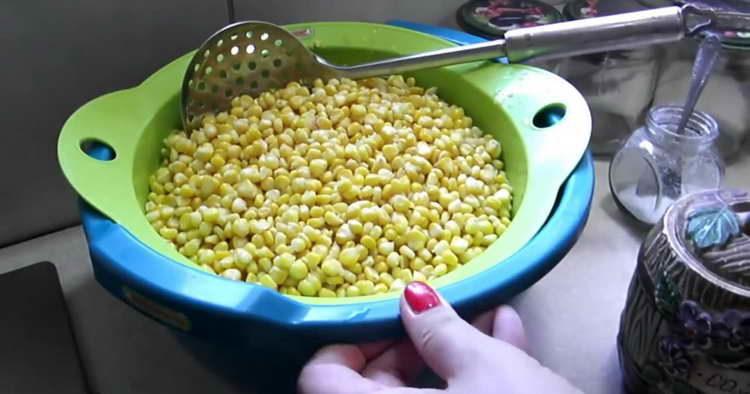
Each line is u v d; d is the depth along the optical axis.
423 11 0.59
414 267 0.40
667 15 0.43
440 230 0.41
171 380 0.40
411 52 0.49
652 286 0.33
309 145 0.45
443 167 0.44
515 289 0.33
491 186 0.44
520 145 0.43
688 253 0.32
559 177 0.39
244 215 0.41
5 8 0.41
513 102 0.45
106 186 0.37
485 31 0.55
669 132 0.47
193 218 0.40
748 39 0.48
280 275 0.38
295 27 0.49
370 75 0.47
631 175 0.50
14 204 0.48
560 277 0.46
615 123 0.56
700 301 0.31
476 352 0.29
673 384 0.33
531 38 0.45
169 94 0.44
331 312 0.31
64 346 0.40
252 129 0.45
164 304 0.31
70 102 0.47
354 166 0.44
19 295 0.42
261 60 0.46
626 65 0.53
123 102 0.43
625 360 0.37
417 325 0.30
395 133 0.46
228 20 0.50
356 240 0.40
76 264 0.47
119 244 0.33
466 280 0.33
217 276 0.32
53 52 0.44
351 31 0.50
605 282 0.45
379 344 0.33
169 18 0.47
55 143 0.47
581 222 0.37
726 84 0.52
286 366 0.33
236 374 0.36
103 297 0.44
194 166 0.43
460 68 0.48
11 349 0.39
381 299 0.32
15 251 0.48
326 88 0.48
